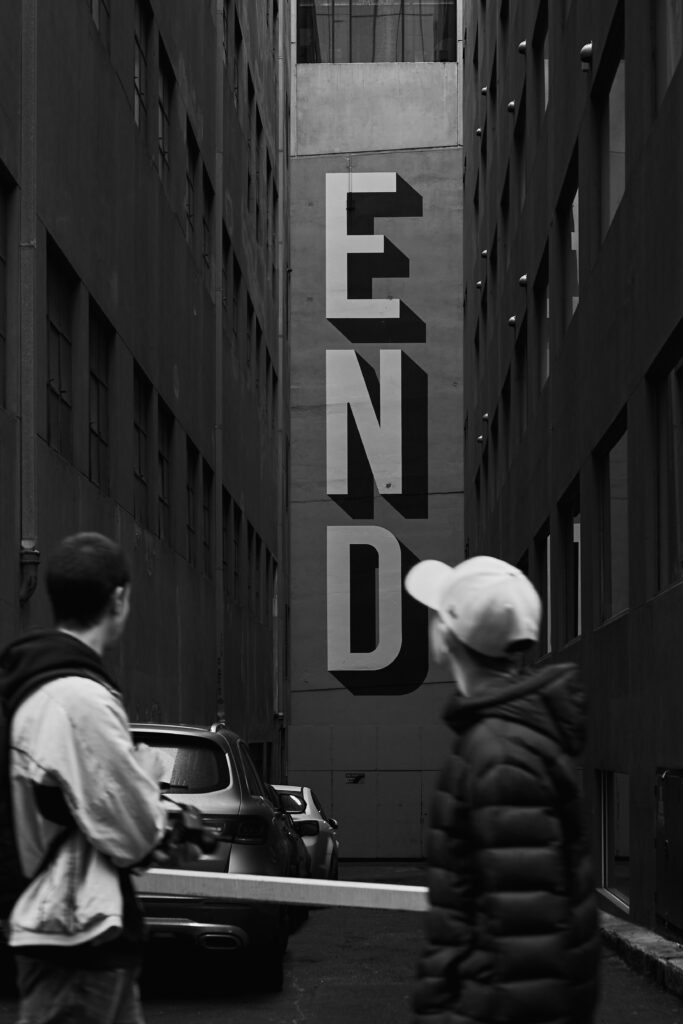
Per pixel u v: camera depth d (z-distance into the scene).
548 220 21.64
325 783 45.81
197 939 9.15
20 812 3.15
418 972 2.86
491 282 33.22
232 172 30.66
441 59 49.91
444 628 3.04
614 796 16.03
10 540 12.36
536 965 2.62
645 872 13.39
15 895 3.20
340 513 46.91
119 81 17.92
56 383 14.66
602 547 17.00
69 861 3.14
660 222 12.66
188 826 3.31
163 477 22.02
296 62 48.47
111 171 17.33
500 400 30.16
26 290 12.94
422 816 45.47
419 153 47.91
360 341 47.41
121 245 17.98
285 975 10.79
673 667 12.13
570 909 2.70
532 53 24.08
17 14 12.91
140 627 19.16
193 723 24.05
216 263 27.62
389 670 46.16
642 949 11.34
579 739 2.88
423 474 46.84
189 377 24.11
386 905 4.52
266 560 38.72
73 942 3.12
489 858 2.68
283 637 42.81
